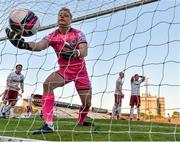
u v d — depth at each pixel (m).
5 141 3.60
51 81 4.46
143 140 4.14
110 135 4.36
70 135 4.25
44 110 4.39
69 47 4.57
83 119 5.22
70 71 4.63
